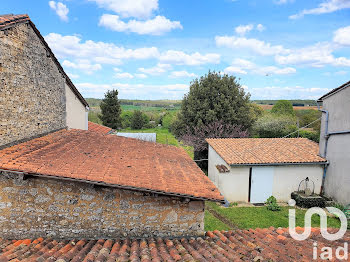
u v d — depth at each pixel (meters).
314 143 15.69
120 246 4.78
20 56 5.72
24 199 4.84
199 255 4.38
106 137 8.81
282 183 13.60
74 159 5.36
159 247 4.73
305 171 13.62
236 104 21.30
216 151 14.81
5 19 5.07
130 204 5.14
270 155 13.84
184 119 22.08
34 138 6.57
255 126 23.62
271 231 5.87
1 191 4.79
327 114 13.08
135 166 5.87
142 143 9.18
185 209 5.36
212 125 20.67
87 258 4.04
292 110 29.11
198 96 21.55
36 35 6.54
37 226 4.91
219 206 12.70
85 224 5.03
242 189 13.43
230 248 4.89
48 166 4.62
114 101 34.81
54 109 8.03
